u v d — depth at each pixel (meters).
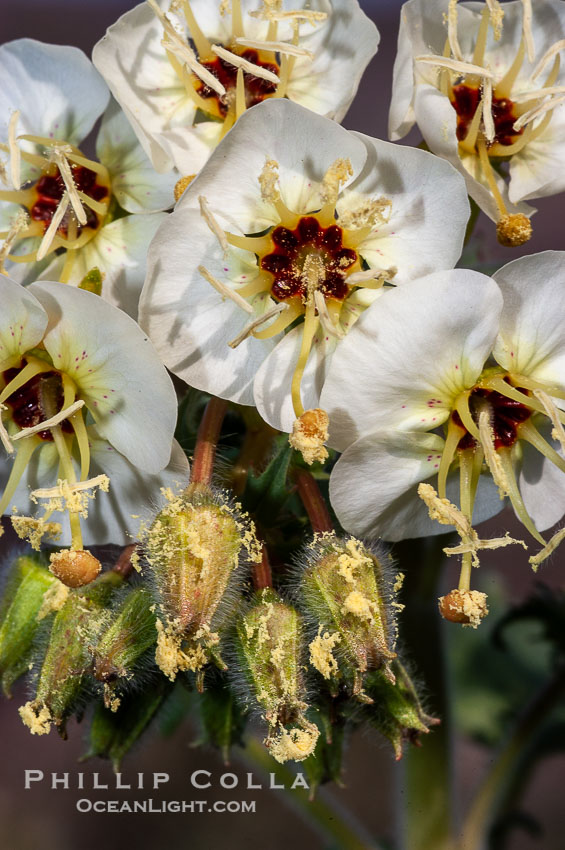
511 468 0.08
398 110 0.08
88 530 0.08
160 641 0.08
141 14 0.08
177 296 0.08
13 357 0.08
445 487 0.08
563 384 0.08
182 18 0.08
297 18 0.08
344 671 0.08
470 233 0.09
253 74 0.08
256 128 0.08
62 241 0.09
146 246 0.09
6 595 0.09
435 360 0.08
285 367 0.08
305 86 0.08
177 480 0.08
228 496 0.08
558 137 0.09
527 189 0.09
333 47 0.08
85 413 0.08
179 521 0.08
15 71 0.09
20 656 0.08
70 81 0.09
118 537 0.08
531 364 0.08
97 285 0.08
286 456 0.08
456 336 0.08
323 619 0.08
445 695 0.10
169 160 0.08
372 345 0.08
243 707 0.08
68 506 0.08
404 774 0.10
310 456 0.08
